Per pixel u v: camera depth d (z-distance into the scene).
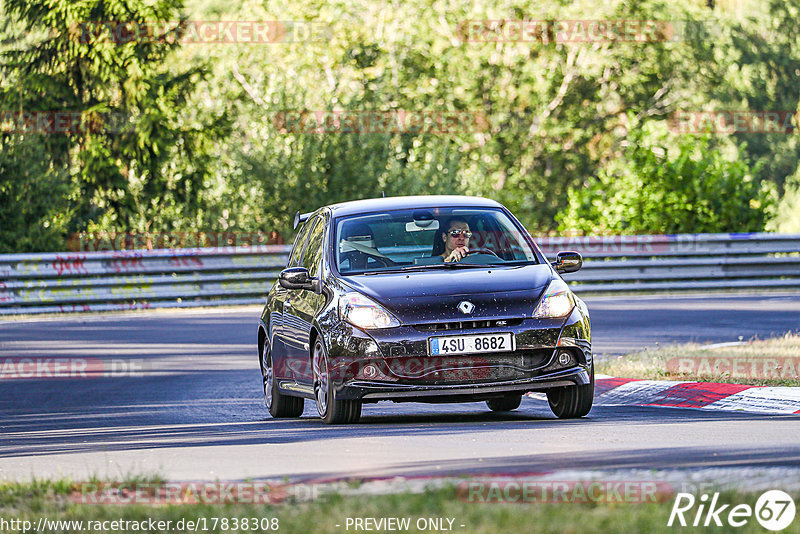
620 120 130.62
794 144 156.88
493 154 123.50
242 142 88.12
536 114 125.94
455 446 19.08
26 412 28.95
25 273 58.56
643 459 16.94
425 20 118.81
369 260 24.48
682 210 76.06
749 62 153.75
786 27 158.62
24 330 50.06
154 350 42.59
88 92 96.50
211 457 19.16
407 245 24.77
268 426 24.33
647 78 130.38
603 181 81.12
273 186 85.75
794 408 24.84
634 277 65.75
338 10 116.19
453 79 119.50
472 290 22.84
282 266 64.38
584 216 80.56
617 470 15.39
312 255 26.03
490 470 16.16
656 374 29.88
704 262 66.50
